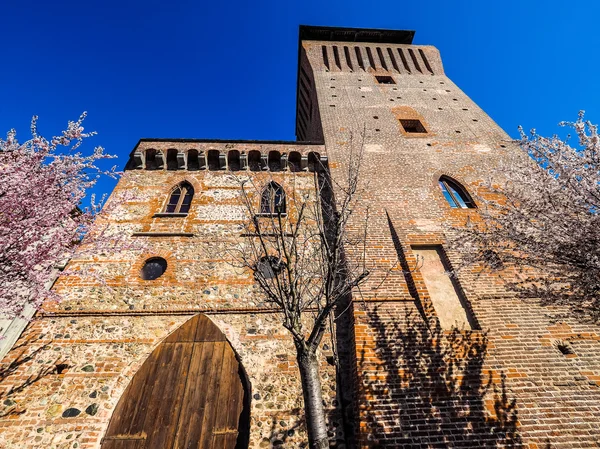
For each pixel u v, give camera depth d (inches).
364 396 266.4
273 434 257.9
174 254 380.2
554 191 255.4
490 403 266.1
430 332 309.7
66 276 349.1
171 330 317.4
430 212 427.5
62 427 255.4
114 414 268.5
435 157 520.4
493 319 323.3
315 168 514.0
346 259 326.3
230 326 322.0
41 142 236.5
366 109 643.5
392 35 913.5
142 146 508.4
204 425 265.6
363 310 322.3
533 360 293.6
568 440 247.8
